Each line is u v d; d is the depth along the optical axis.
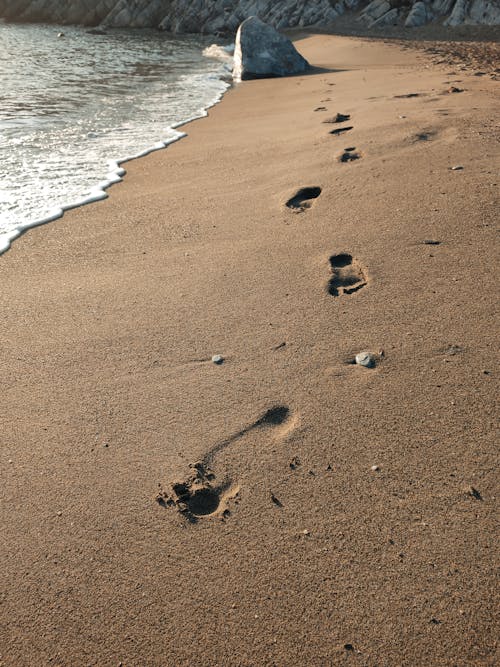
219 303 3.23
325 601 1.74
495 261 3.35
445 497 2.04
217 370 2.71
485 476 2.11
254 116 8.05
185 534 1.97
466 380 2.55
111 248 4.00
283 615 1.71
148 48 18.05
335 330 2.94
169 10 25.33
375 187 4.43
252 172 5.31
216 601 1.75
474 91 7.31
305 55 14.97
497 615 1.68
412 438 2.28
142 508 2.06
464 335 2.82
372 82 9.54
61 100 9.39
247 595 1.76
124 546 1.93
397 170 4.67
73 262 3.83
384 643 1.63
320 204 4.33
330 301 3.18
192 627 1.69
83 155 6.34
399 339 2.83
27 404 2.56
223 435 2.36
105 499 2.10
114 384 2.66
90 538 1.96
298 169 5.13
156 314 3.16
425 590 1.75
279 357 2.78
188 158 6.08
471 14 17.73
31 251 4.00
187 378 2.67
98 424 2.44
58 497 2.11
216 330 3.00
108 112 8.65
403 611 1.70
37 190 5.21
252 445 2.31
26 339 2.99
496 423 2.33
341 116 6.79
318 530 1.96
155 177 5.54
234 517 2.02
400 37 17.25
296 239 3.86
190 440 2.34
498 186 4.12
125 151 6.53
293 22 22.31
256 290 3.33
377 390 2.53
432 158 4.80
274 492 2.11
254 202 4.58
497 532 1.91
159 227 4.29
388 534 1.93
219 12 23.70
